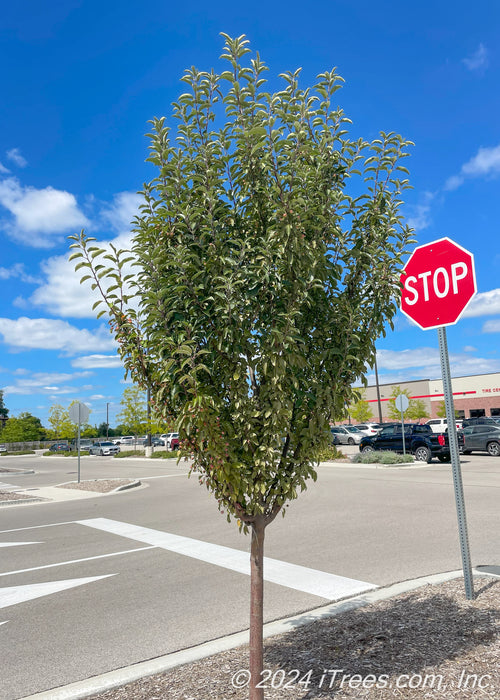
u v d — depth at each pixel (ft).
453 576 19.76
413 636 13.70
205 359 10.69
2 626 17.83
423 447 76.38
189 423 9.80
